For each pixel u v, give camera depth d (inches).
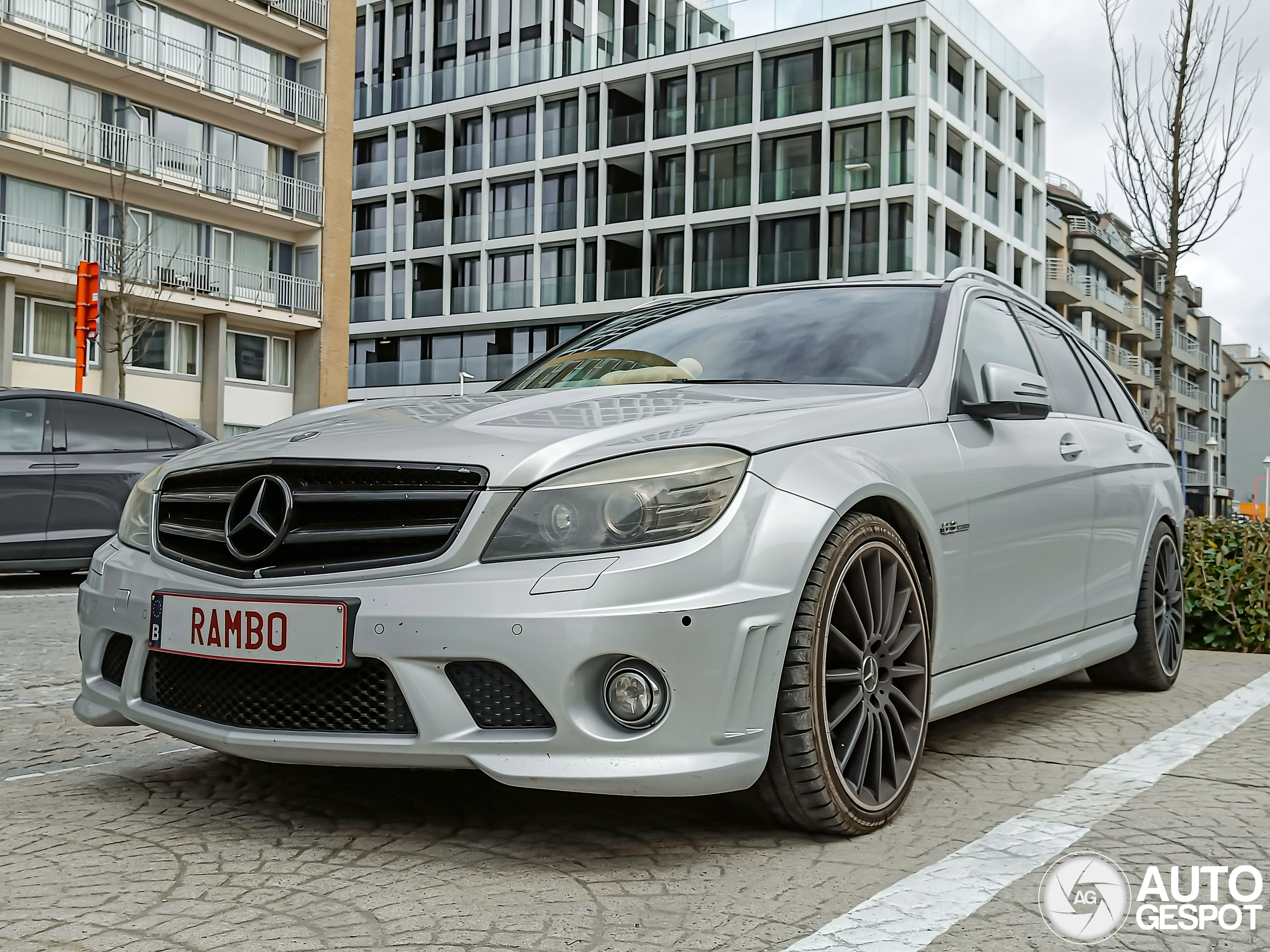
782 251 1433.3
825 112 1405.0
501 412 107.8
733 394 113.6
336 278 1193.4
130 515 116.1
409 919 81.0
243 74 1102.4
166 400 1077.1
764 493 95.6
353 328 1750.7
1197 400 2869.1
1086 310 2079.2
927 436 117.6
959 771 126.3
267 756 97.3
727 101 1477.6
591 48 1576.0
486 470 93.4
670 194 1510.8
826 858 95.1
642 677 88.8
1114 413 179.6
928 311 135.9
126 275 992.2
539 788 89.5
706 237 1493.6
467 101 1662.2
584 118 1569.9
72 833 101.2
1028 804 112.6
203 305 1074.7
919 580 112.3
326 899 85.0
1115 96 529.0
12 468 334.0
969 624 122.3
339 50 1187.3
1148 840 100.2
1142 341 2447.1
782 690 95.8
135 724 111.9
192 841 98.7
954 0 1430.9
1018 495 131.5
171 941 77.1
